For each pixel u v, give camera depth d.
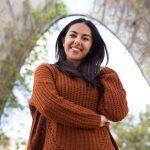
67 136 2.81
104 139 2.87
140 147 13.69
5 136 8.01
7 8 7.00
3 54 7.16
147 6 7.07
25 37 7.21
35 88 2.86
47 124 2.85
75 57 2.96
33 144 2.90
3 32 7.06
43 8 7.25
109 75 3.01
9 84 7.37
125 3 7.16
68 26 3.04
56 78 2.90
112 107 2.91
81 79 2.90
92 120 2.80
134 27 7.17
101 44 3.06
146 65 7.23
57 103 2.75
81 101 2.86
